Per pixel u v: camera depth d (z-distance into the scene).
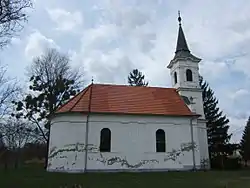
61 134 26.78
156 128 28.92
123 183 18.09
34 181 18.58
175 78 36.06
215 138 45.78
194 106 33.84
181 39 37.31
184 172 26.69
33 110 36.41
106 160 26.83
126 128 28.12
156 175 23.42
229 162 37.75
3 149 32.12
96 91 30.20
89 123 27.36
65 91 38.22
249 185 17.77
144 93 31.88
